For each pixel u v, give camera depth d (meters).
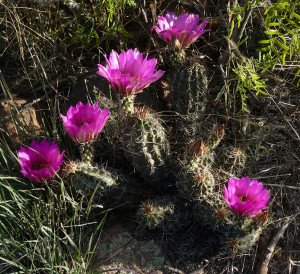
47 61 0.92
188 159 0.70
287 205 0.80
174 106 0.83
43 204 0.74
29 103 0.88
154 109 0.88
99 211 0.76
